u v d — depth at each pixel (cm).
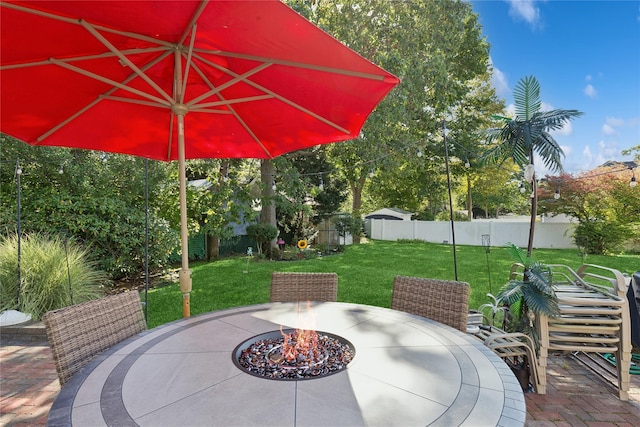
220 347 177
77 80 228
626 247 1167
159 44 212
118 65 229
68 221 616
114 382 141
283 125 291
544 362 272
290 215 1252
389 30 825
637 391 280
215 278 728
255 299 561
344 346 179
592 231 1147
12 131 251
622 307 265
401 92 787
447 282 248
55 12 166
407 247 1355
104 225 643
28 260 461
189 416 118
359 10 796
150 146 314
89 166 686
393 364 155
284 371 152
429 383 138
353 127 269
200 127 306
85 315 190
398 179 1777
